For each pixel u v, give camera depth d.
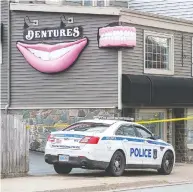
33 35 20.34
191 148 21.61
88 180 13.16
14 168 13.82
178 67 21.31
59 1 21.84
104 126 14.48
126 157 14.58
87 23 19.56
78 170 16.16
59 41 19.91
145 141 15.31
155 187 12.88
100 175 14.65
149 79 19.42
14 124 13.83
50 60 19.95
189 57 21.80
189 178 15.20
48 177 13.78
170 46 21.03
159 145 15.88
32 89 20.33
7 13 20.70
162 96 19.73
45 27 20.17
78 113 19.53
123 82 18.92
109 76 19.11
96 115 19.17
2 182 12.44
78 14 19.69
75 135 13.87
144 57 19.94
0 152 13.05
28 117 20.33
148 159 15.38
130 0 26.22
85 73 19.53
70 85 19.73
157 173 16.44
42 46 20.12
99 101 19.25
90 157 13.58
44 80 20.17
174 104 20.31
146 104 19.20
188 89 20.89
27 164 14.16
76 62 19.67
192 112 21.67
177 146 21.53
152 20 20.20
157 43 20.59
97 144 13.70
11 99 20.64
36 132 20.16
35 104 20.27
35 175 14.34
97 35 19.38
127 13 19.27
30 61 20.28
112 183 12.63
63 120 19.78
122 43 18.56
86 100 19.48
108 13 19.11
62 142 13.98
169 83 20.12
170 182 14.04
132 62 19.45
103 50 19.25
